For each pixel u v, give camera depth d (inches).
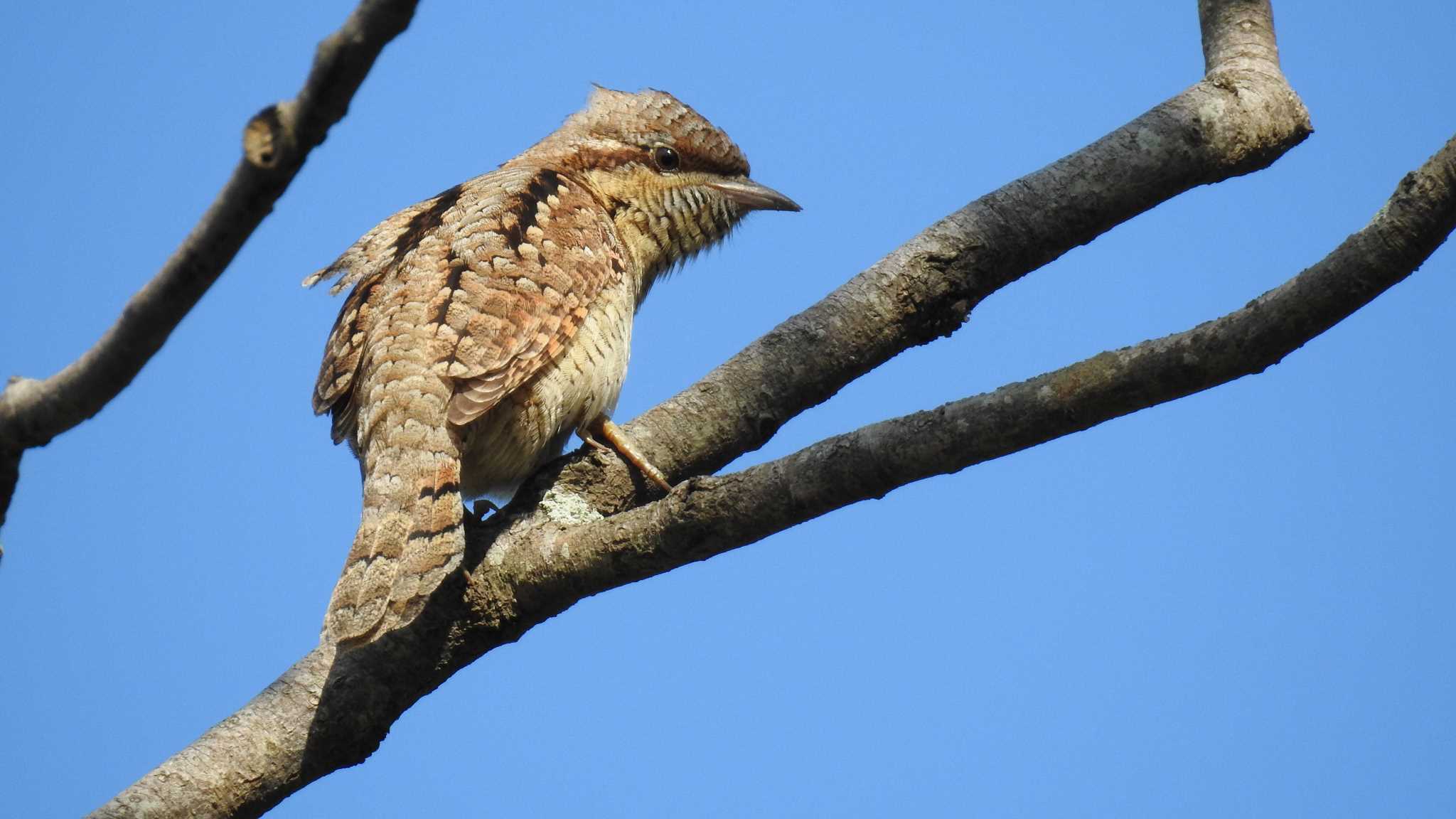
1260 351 251.1
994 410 264.8
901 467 270.5
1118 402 259.4
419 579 312.3
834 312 368.2
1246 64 391.2
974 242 368.8
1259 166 383.6
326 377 377.4
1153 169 372.8
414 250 386.6
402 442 341.7
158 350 225.6
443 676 316.8
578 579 309.4
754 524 284.8
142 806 287.4
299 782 303.4
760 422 364.8
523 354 362.9
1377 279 245.9
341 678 309.7
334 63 194.4
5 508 247.0
